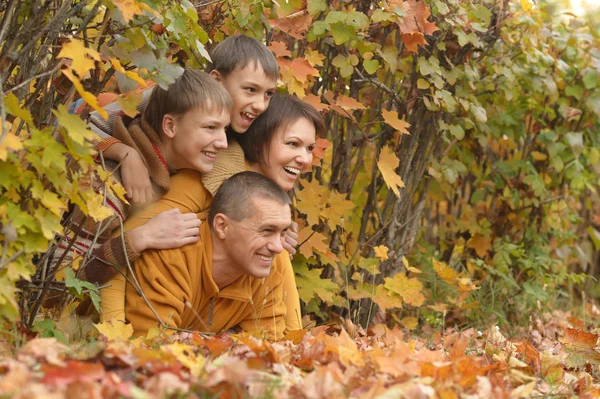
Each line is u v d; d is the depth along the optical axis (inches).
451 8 197.9
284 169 179.6
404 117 212.2
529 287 250.4
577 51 254.8
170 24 144.5
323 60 208.4
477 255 266.2
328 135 223.1
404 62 215.8
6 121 123.1
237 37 175.3
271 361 122.9
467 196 283.1
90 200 131.1
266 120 177.6
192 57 190.5
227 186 161.3
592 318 266.7
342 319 203.8
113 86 179.5
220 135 163.3
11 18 131.2
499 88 237.5
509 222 262.8
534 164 267.3
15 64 133.2
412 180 220.2
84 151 125.6
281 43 187.5
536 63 239.1
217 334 160.6
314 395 107.1
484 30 201.6
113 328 144.3
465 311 240.2
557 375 153.5
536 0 222.5
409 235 227.0
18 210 120.6
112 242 157.2
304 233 198.1
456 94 211.9
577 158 257.0
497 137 246.4
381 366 124.3
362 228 214.5
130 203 164.1
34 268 129.3
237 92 172.9
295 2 187.5
